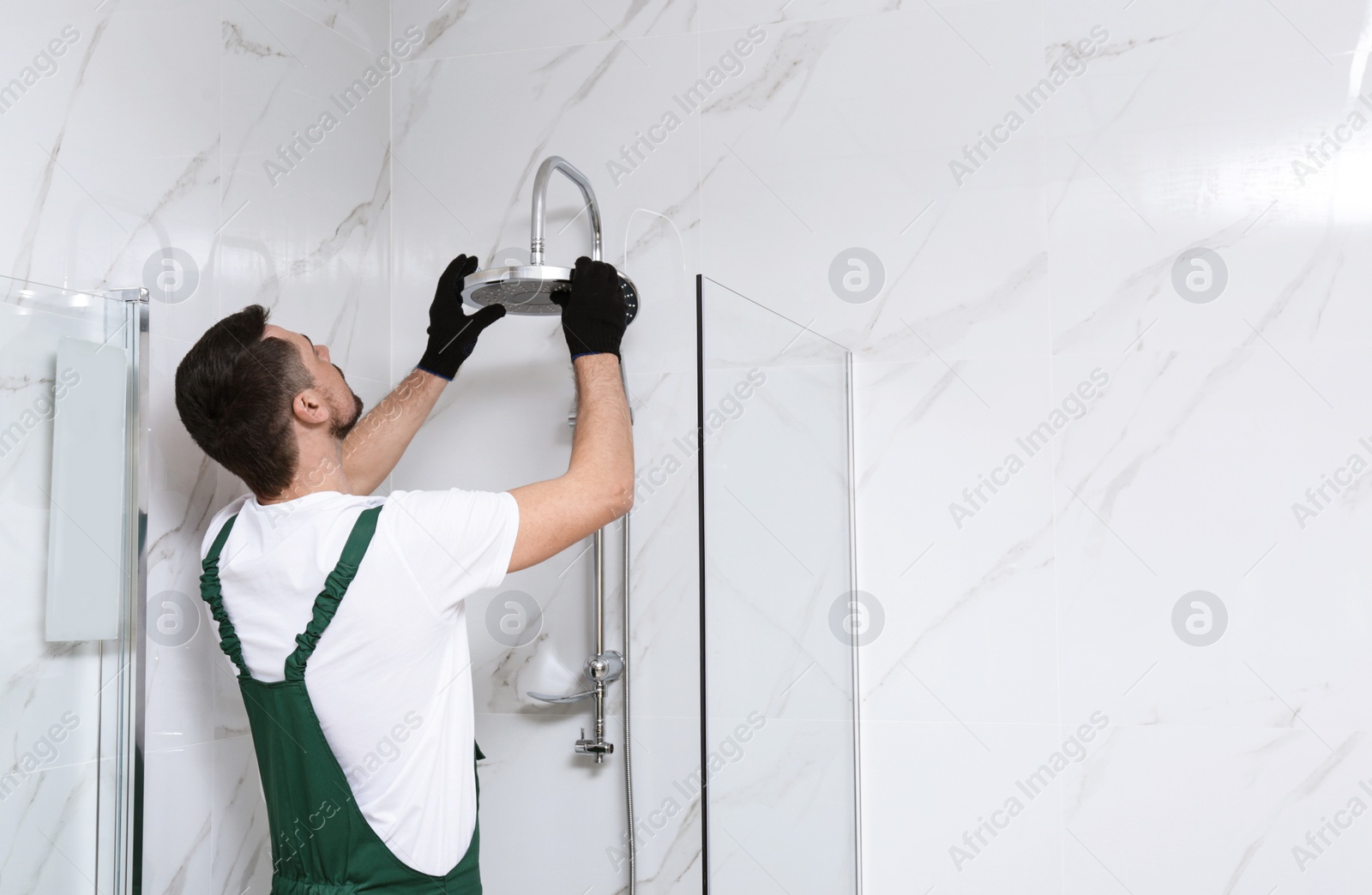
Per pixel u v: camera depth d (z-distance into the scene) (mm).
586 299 1381
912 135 1796
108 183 1368
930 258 1777
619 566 1863
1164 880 1621
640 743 1827
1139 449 1677
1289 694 1597
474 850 1290
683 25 1913
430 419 1983
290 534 1225
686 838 1797
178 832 1447
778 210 1847
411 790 1216
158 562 1425
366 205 1957
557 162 1606
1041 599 1697
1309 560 1604
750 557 1358
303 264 1770
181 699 1462
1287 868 1579
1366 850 1556
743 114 1874
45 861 1137
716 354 1277
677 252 1885
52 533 1147
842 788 1674
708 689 1213
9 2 1236
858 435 1791
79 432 1187
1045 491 1708
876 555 1770
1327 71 1640
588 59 1954
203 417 1231
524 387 1945
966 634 1723
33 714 1122
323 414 1273
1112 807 1646
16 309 1109
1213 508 1644
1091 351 1703
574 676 1873
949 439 1751
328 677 1187
